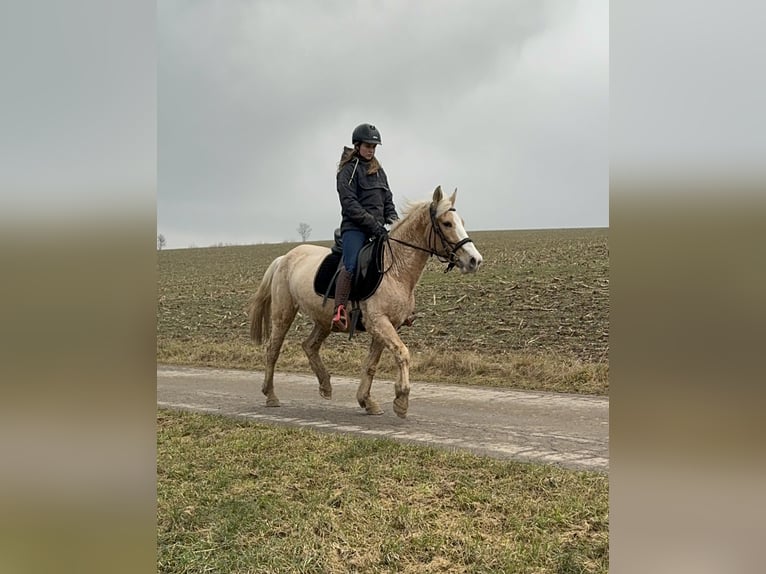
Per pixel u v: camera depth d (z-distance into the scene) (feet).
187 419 22.57
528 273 59.77
